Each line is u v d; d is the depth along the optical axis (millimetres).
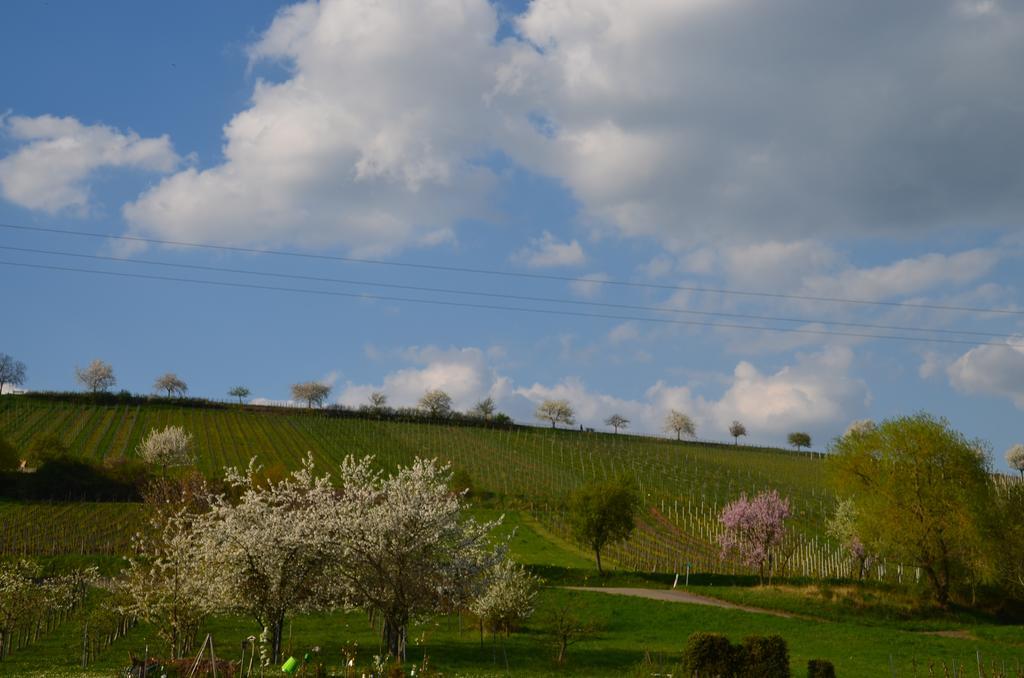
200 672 27766
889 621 56438
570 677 35125
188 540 34562
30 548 69625
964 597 63875
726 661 32969
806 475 149625
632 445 172125
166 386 166750
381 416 170500
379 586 34281
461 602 36094
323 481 37188
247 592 33500
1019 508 65062
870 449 67250
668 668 36844
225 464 119875
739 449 182125
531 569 72500
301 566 33875
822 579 71562
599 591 62562
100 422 137750
